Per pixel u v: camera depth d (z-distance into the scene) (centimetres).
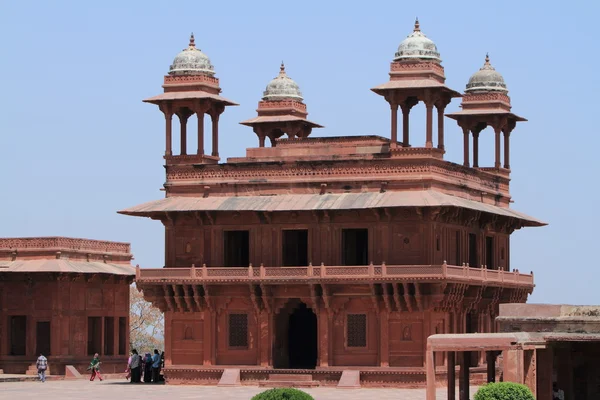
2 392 6788
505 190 8062
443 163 7088
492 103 8081
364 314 6962
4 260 8594
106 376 8619
